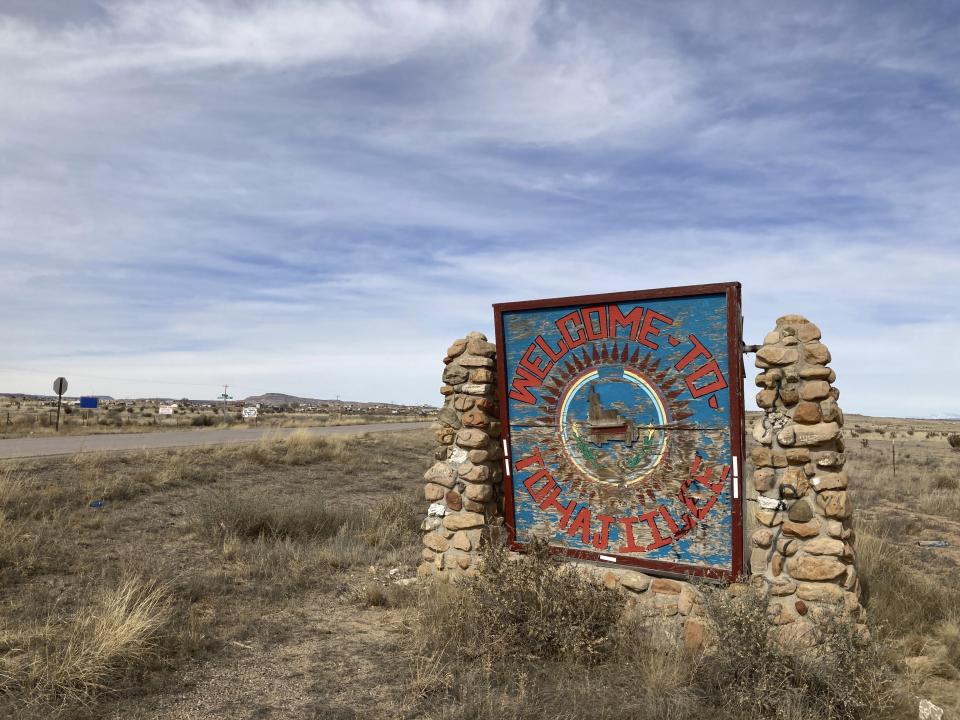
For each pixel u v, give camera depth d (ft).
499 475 26.76
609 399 23.02
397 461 75.20
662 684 16.84
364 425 154.61
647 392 22.29
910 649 21.29
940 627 23.00
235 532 34.32
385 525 38.78
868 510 52.39
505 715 15.35
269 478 55.31
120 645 17.57
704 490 21.06
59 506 36.81
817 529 19.04
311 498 42.29
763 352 20.35
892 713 15.93
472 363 26.30
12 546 27.04
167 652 18.70
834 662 16.40
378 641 20.62
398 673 17.89
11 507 34.47
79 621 18.89
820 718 15.26
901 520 46.19
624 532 22.41
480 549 24.85
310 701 16.08
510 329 25.29
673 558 21.47
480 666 18.21
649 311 22.38
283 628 21.59
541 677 17.95
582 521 23.34
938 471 78.38
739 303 20.97
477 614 20.25
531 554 21.80
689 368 21.54
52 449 64.75
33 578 24.79
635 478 22.31
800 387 19.81
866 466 89.35
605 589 21.25
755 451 20.21
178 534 33.94
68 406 255.29
